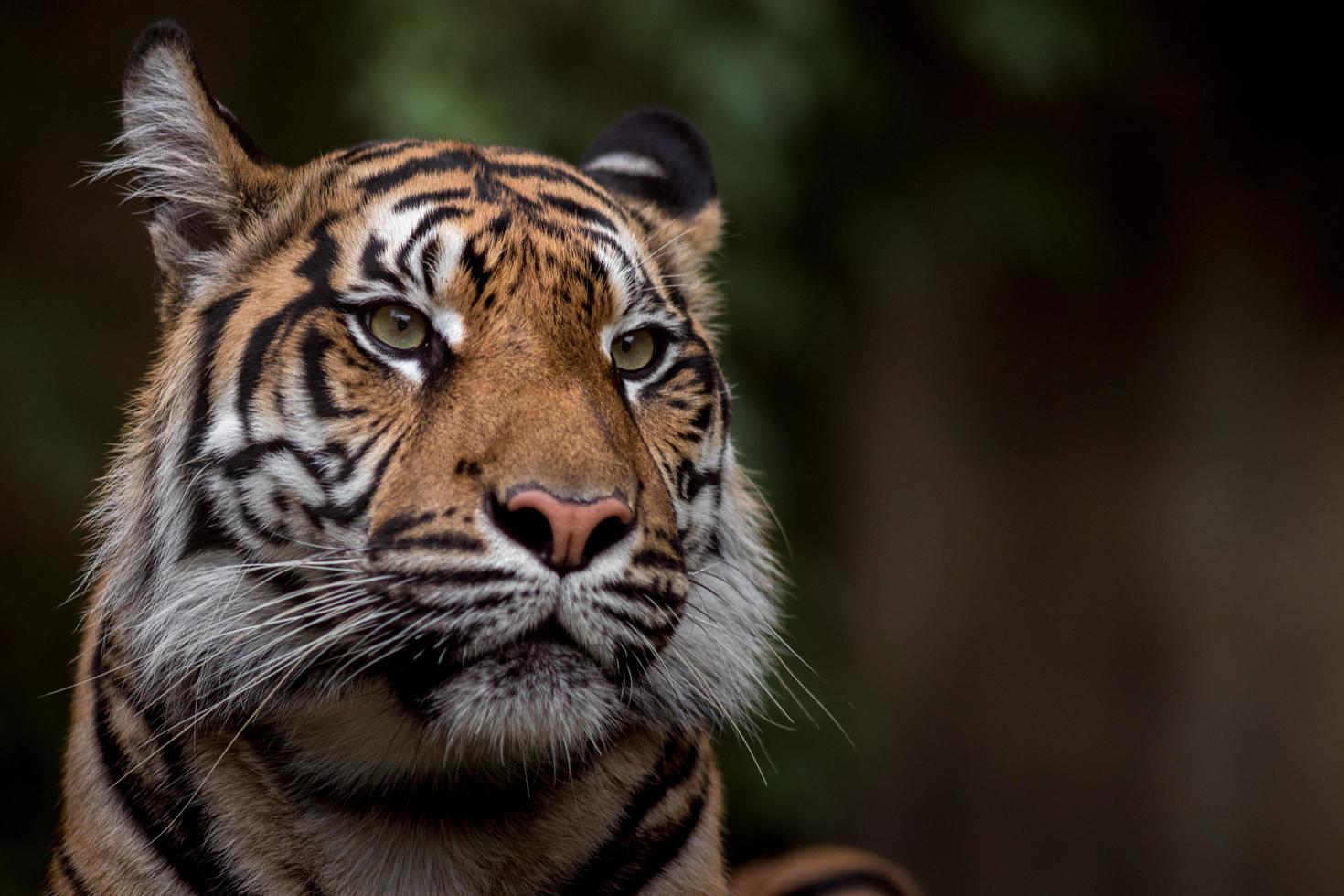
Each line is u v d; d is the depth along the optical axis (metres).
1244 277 15.10
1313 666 14.89
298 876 4.52
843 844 14.87
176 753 4.50
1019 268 15.29
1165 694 15.12
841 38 11.15
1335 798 14.73
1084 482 15.38
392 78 9.16
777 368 13.22
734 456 5.35
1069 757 15.32
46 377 10.38
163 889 4.45
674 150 5.86
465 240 4.47
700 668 4.93
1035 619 15.49
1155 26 14.27
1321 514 14.95
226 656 4.47
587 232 4.71
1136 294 15.22
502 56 9.78
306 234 4.68
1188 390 15.15
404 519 4.21
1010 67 11.52
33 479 10.15
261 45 11.71
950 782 15.41
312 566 4.31
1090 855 15.22
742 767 10.64
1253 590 15.00
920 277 14.70
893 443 15.35
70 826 4.67
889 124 12.62
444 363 4.42
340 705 4.43
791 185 10.87
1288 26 14.45
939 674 15.49
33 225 11.40
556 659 4.24
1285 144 15.00
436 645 4.18
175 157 4.86
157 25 4.86
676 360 4.89
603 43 10.17
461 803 4.55
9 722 10.04
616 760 4.73
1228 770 14.96
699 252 5.71
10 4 11.56
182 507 4.56
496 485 4.14
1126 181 15.00
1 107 11.45
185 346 4.71
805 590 12.62
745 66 9.84
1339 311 15.05
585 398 4.39
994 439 15.58
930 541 15.50
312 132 11.38
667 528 4.45
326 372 4.41
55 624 10.61
